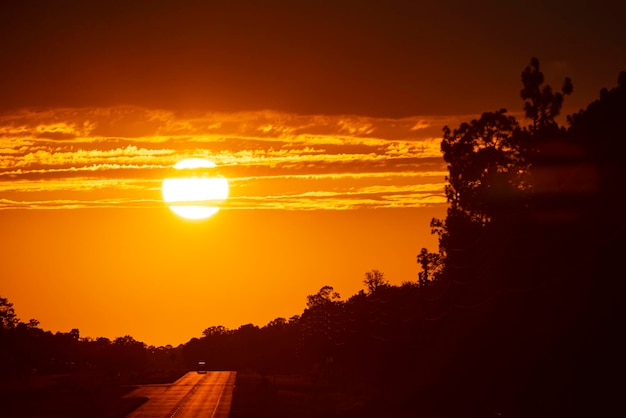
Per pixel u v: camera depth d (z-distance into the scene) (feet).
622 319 274.57
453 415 362.53
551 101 365.81
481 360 362.94
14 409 453.17
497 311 348.79
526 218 338.54
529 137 367.66
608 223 287.07
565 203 306.35
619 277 277.23
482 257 394.52
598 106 324.80
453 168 426.10
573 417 280.72
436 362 414.41
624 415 268.82
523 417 314.55
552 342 297.74
